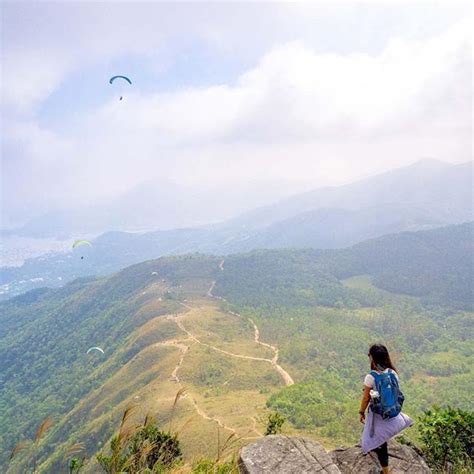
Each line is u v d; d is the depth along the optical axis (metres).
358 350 152.00
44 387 184.50
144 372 129.12
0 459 83.69
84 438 99.56
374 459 6.56
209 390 107.94
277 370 127.25
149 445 5.39
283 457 5.89
